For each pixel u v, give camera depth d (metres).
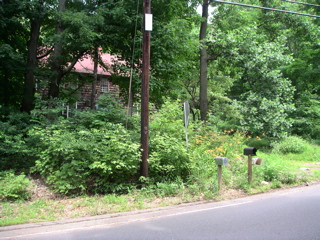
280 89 18.33
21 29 12.93
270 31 22.23
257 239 4.66
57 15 12.23
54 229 5.56
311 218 5.71
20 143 9.55
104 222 5.93
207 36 19.27
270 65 18.56
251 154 8.76
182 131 10.70
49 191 8.27
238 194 8.07
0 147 9.43
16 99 14.07
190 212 6.46
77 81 16.66
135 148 8.09
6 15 11.91
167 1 13.13
